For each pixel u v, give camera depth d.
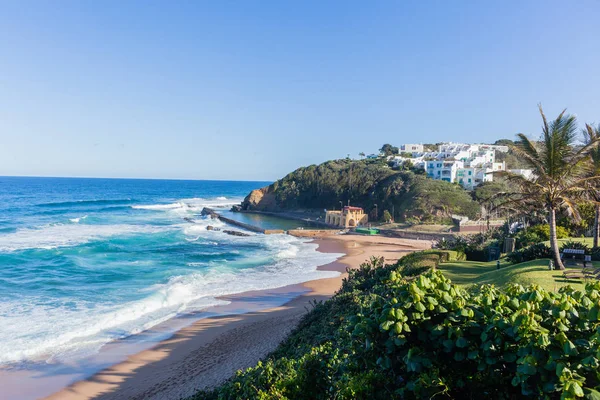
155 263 43.91
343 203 114.62
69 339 22.44
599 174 24.64
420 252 30.33
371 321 5.73
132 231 70.81
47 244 52.97
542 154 21.36
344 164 136.00
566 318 4.96
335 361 7.34
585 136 26.11
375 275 25.98
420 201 89.44
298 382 7.25
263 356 18.72
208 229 78.56
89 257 45.62
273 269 43.38
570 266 21.80
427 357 5.24
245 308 28.78
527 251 25.17
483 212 79.06
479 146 133.25
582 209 33.16
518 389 5.06
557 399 4.66
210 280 37.12
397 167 122.31
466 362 5.27
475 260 32.03
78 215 94.75
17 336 22.50
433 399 5.28
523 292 5.86
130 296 30.48
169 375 18.38
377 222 93.62
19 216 88.19
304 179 129.88
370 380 5.96
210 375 17.62
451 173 106.25
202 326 24.97
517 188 25.31
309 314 22.14
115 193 196.12
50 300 28.92
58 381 18.19
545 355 4.67
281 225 96.31
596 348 4.53
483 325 5.20
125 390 17.30
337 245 64.75
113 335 23.25
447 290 5.63
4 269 38.06
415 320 5.39
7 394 17.11
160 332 23.88
